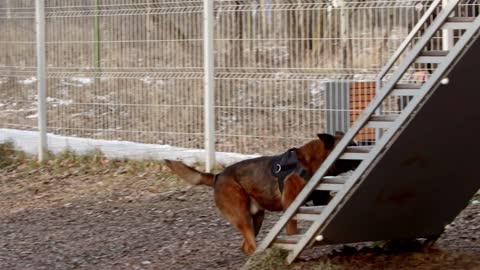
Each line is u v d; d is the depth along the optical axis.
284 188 8.67
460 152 7.70
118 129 14.70
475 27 6.86
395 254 8.71
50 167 14.90
